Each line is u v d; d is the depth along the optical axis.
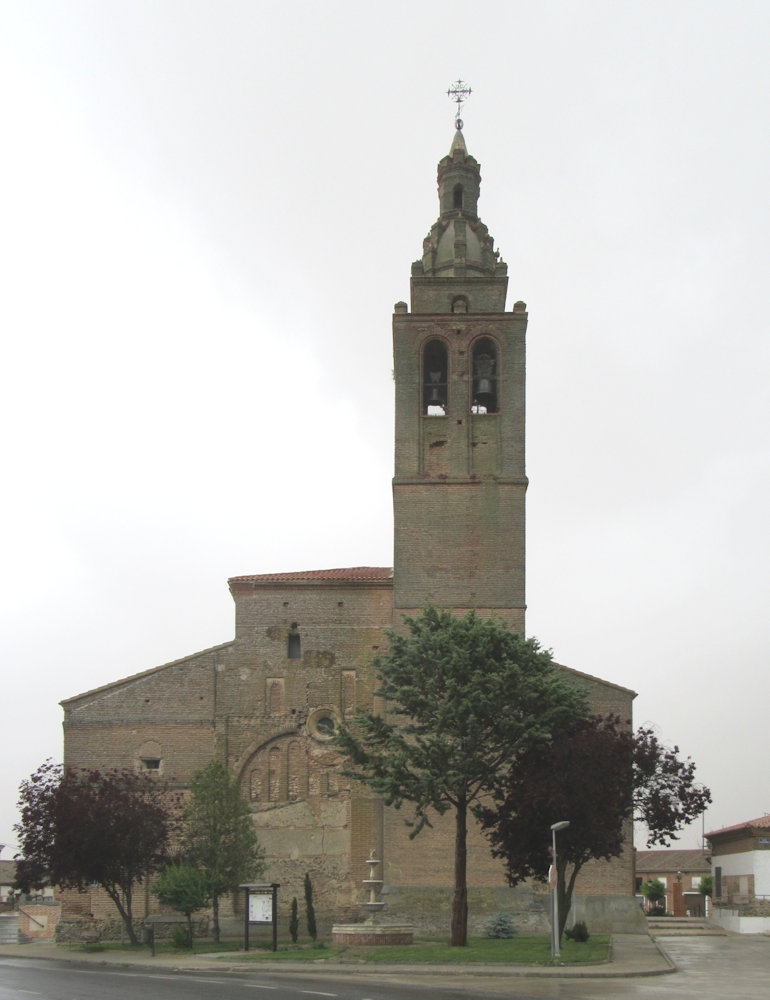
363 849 58.06
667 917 88.69
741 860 72.50
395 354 61.78
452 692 43.41
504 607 58.53
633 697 59.38
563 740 44.34
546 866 45.19
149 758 60.41
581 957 39.72
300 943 49.53
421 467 60.34
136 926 57.75
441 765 43.66
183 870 50.62
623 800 47.00
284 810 59.12
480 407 62.34
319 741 59.84
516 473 60.12
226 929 57.25
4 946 59.28
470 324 61.88
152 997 26.69
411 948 43.16
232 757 60.22
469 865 55.22
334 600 61.94
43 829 52.72
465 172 66.31
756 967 38.84
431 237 65.56
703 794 49.69
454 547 59.38
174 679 61.44
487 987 30.98
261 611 62.16
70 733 60.91
